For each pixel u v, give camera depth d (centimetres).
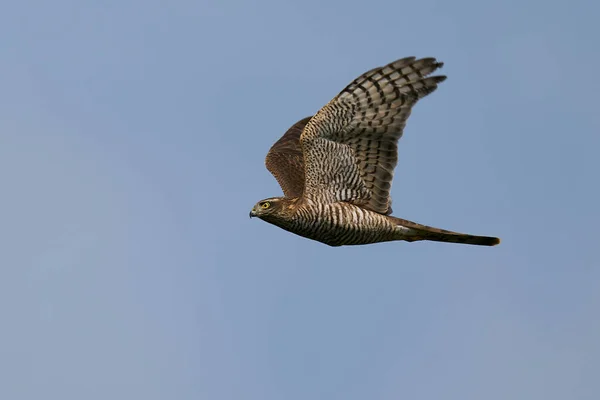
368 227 1705
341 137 1678
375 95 1658
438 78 1647
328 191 1700
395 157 1689
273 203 1703
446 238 1728
